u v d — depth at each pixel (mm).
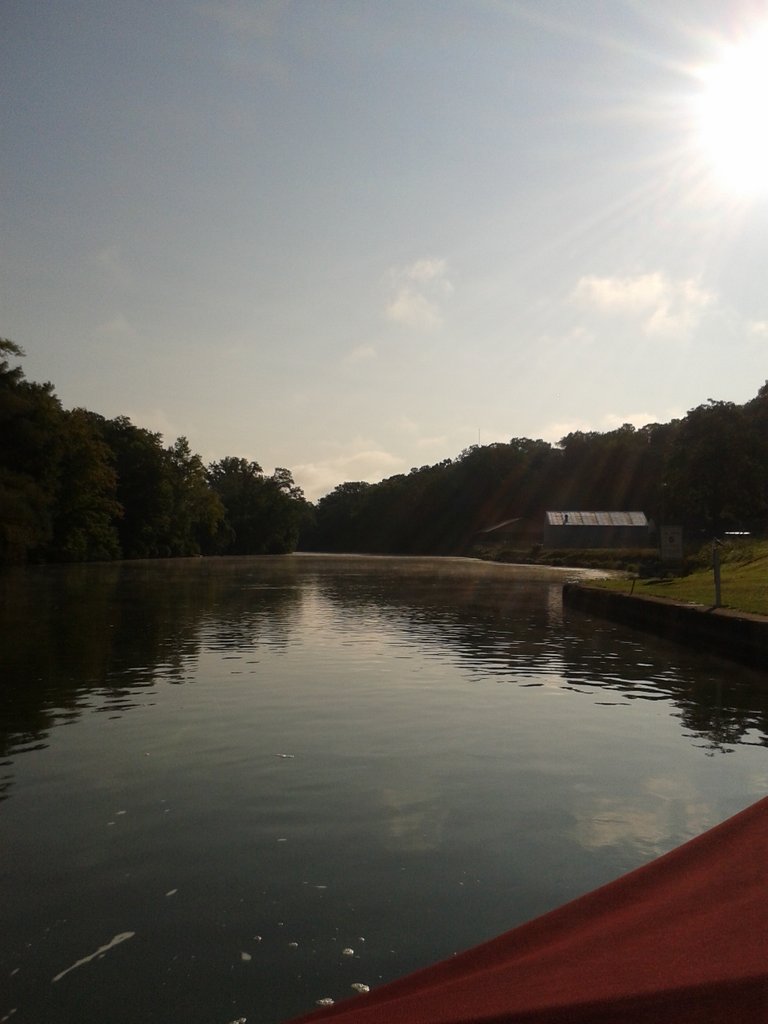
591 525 105938
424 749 9711
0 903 5723
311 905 5672
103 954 5047
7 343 66000
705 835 5785
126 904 5699
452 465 180375
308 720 11227
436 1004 4012
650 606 22875
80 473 75375
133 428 96500
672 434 135000
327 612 28250
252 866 6316
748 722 11258
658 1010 3617
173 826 7148
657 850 6641
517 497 158625
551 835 6965
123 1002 4551
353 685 13906
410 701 12562
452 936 5246
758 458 68312
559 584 48250
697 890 4855
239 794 8000
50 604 30156
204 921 5453
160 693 13055
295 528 148125
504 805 7719
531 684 14234
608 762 9211
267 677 14633
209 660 16625
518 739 10250
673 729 10820
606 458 145750
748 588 25375
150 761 9141
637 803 7789
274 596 36156
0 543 63938
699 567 40156
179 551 107938
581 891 5887
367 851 6609
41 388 69375
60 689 13375
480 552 122938
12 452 66000
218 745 9828
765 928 4188
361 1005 4281
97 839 6848
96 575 54031
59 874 6176
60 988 4691
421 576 58875
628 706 12344
